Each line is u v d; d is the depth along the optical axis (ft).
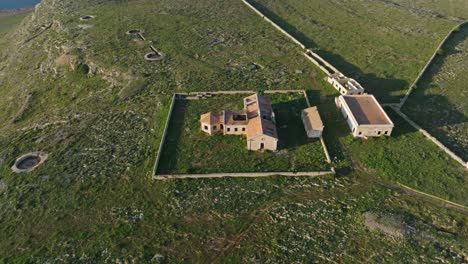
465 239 123.13
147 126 180.24
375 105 177.78
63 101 219.82
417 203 136.26
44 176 153.58
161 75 217.77
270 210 135.03
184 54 238.27
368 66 226.17
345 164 153.69
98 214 135.85
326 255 119.55
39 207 139.64
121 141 171.53
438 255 118.21
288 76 214.69
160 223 131.44
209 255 120.67
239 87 205.57
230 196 140.77
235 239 125.49
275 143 158.81
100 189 145.89
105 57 236.43
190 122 180.65
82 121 188.65
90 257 120.98
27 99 229.45
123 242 125.49
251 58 233.96
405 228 125.90
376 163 153.69
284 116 182.39
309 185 144.66
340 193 141.18
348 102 179.32
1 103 240.53
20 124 206.80
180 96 200.34
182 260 119.34
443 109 189.26
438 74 218.79
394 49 246.47
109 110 195.21
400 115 182.19
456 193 139.85
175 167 153.89
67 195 144.05
